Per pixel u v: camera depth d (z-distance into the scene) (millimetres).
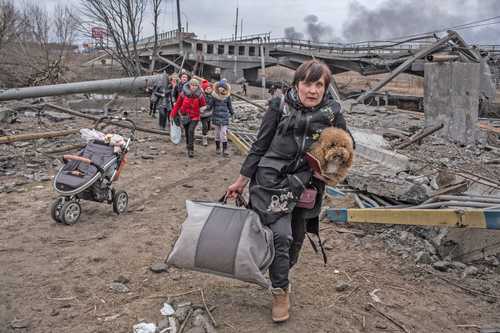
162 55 46219
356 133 11891
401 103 31062
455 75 14078
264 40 45031
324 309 3947
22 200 7082
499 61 30141
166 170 9445
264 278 3365
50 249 5172
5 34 34312
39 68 34500
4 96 16594
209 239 3426
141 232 5770
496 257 5348
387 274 4695
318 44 42500
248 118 17500
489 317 3963
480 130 14789
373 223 5719
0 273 4539
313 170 3449
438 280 4621
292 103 3453
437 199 5691
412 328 3732
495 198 5547
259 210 3516
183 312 3787
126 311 3846
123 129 14719
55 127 14477
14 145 11258
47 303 3977
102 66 42594
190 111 10625
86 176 6020
